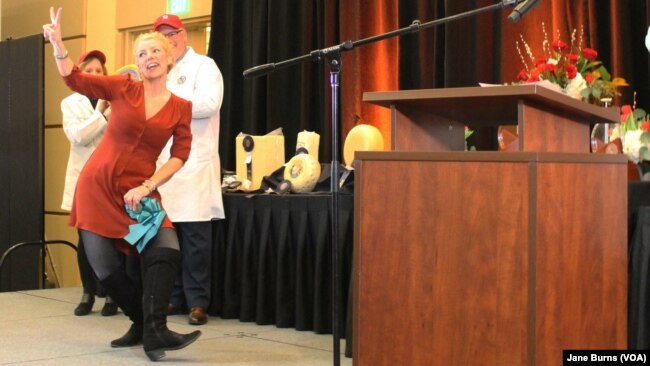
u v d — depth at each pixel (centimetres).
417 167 193
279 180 390
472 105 204
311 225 360
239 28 544
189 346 326
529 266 181
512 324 183
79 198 303
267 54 524
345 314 343
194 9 604
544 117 198
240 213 388
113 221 299
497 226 185
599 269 211
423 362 194
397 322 196
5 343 330
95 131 393
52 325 374
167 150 386
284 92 517
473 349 188
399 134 206
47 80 697
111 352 314
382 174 197
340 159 481
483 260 187
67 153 680
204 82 374
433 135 223
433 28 451
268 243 374
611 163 217
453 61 430
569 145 217
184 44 380
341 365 292
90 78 299
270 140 400
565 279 194
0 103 614
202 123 379
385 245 197
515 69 416
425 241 193
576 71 294
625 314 222
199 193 374
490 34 425
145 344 298
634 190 243
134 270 394
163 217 302
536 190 180
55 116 691
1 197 615
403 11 463
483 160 186
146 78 306
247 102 535
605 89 300
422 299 194
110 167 299
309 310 362
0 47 614
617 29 379
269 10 520
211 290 396
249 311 382
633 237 236
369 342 199
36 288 585
